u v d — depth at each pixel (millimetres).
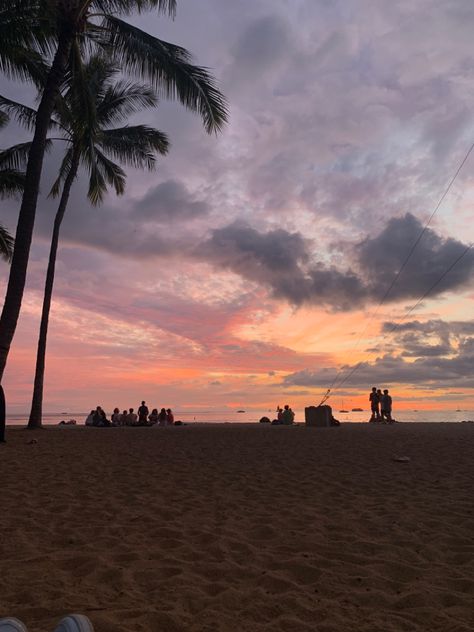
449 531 4336
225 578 3254
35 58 13508
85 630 1969
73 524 4613
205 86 12070
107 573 3297
